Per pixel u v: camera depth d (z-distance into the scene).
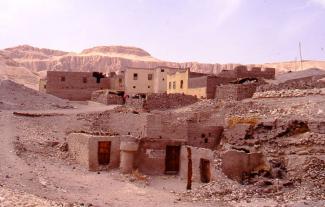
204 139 42.91
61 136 44.78
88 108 61.66
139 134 42.47
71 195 26.05
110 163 36.44
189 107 53.00
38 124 48.41
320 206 26.33
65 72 76.69
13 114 50.72
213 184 31.44
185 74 65.62
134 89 79.56
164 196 29.30
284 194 29.73
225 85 54.84
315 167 32.91
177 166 38.38
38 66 184.50
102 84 79.25
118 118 47.00
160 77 77.44
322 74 67.62
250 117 43.25
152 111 52.75
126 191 29.73
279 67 164.62
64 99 74.62
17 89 65.00
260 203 27.22
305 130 38.66
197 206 26.50
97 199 26.34
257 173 33.91
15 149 35.72
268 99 49.19
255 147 38.81
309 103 44.09
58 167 35.09
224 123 44.84
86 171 35.06
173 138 41.22
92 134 38.31
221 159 32.97
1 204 17.70
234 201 27.92
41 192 24.30
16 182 25.08
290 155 35.62
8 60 142.50
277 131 39.41
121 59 186.38
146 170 37.16
